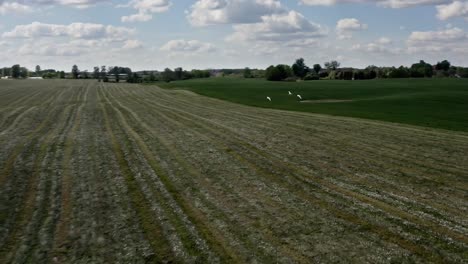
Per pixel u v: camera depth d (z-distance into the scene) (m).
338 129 26.50
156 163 17.38
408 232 10.50
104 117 32.91
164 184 14.45
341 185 14.45
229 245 9.70
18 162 17.47
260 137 23.50
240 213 11.74
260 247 9.60
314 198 13.06
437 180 15.12
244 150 19.97
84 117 32.81
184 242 9.86
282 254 9.26
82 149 20.09
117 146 20.84
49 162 17.48
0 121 30.52
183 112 36.97
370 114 35.38
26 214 11.59
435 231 10.57
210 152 19.52
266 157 18.52
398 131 25.69
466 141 22.39
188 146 20.91
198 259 9.04
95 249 9.49
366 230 10.60
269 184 14.52
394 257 9.15
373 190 13.91
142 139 22.80
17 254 9.23
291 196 13.25
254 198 13.04
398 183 14.75
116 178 15.16
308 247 9.60
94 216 11.46
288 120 31.19
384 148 20.55
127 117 32.94
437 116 33.91
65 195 13.23
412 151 19.88
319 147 20.75
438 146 21.05
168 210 11.94
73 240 9.95
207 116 33.78
